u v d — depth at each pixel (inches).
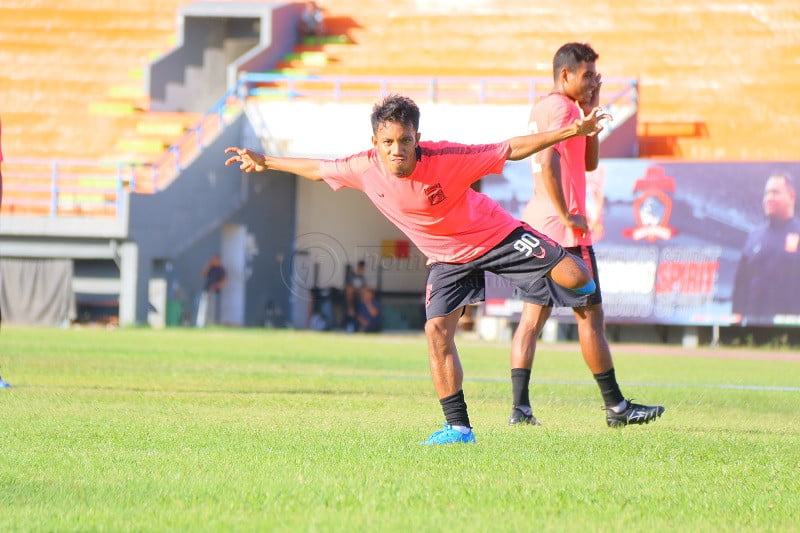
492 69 2913.4
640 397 898.1
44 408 709.3
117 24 3196.4
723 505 392.5
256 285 2684.5
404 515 360.8
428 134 2551.7
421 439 571.2
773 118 2711.6
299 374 1104.2
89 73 3043.8
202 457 486.0
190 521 347.9
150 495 393.1
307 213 2785.4
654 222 2114.9
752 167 2071.9
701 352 1892.2
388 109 518.3
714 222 2087.8
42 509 366.6
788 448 564.4
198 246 2536.9
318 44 3053.6
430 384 989.2
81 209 2549.2
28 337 1822.1
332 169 554.6
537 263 551.2
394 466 468.1
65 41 3152.1
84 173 2726.4
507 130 2527.1
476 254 556.1
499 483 428.1
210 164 2541.8
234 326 2628.0
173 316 2445.9
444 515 362.0
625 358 1652.3
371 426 631.8
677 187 2105.1
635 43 2957.7
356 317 2453.2
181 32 2888.8
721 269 2082.9
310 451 509.7
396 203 543.8
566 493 408.5
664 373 1288.1
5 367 1103.6
